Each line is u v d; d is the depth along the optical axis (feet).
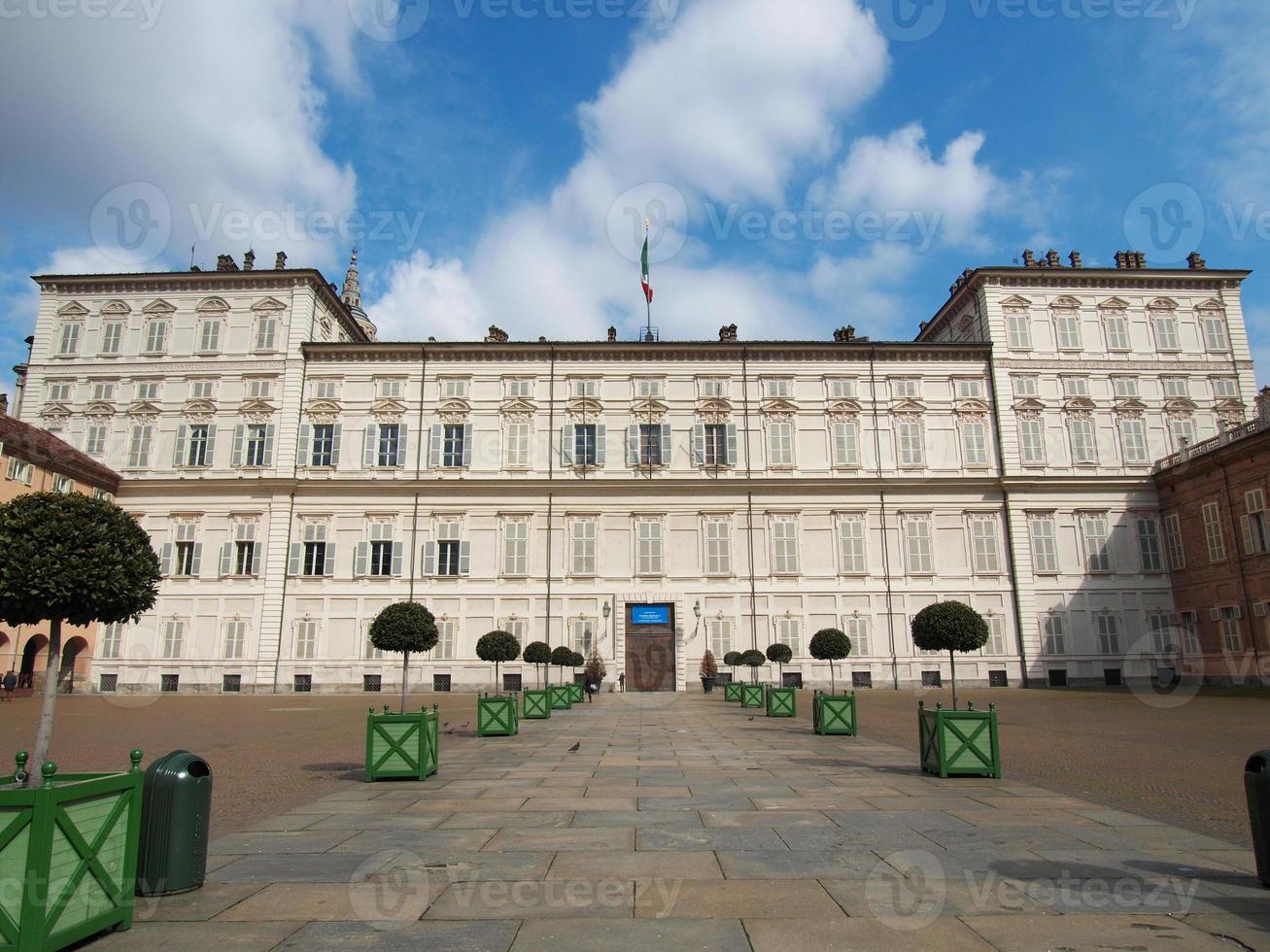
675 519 147.02
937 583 145.69
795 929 20.49
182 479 146.10
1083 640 144.05
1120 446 151.33
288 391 149.28
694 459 149.89
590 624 143.13
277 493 145.69
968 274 161.27
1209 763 50.85
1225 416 152.87
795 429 151.02
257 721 87.66
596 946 19.38
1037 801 37.24
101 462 147.84
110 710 102.32
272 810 36.17
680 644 142.61
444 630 142.20
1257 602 126.31
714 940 19.72
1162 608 145.18
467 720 86.74
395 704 114.62
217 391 150.20
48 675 34.24
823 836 30.25
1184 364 154.40
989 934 20.15
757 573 145.18
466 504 146.61
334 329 168.76
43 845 18.42
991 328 154.51
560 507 146.82
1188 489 141.90
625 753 57.06
